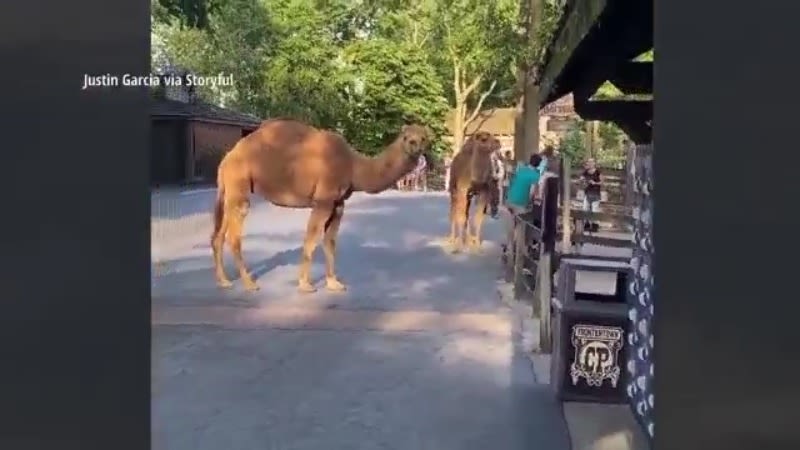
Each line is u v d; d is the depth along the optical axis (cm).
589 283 698
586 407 456
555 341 476
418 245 1337
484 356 595
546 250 607
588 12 319
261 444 414
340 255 1211
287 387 515
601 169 1184
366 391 509
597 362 458
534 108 900
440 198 2642
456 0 1550
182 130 1789
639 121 610
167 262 1017
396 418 455
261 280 962
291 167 897
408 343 639
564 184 955
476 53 1822
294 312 768
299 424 445
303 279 903
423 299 844
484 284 944
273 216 1812
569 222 962
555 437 413
